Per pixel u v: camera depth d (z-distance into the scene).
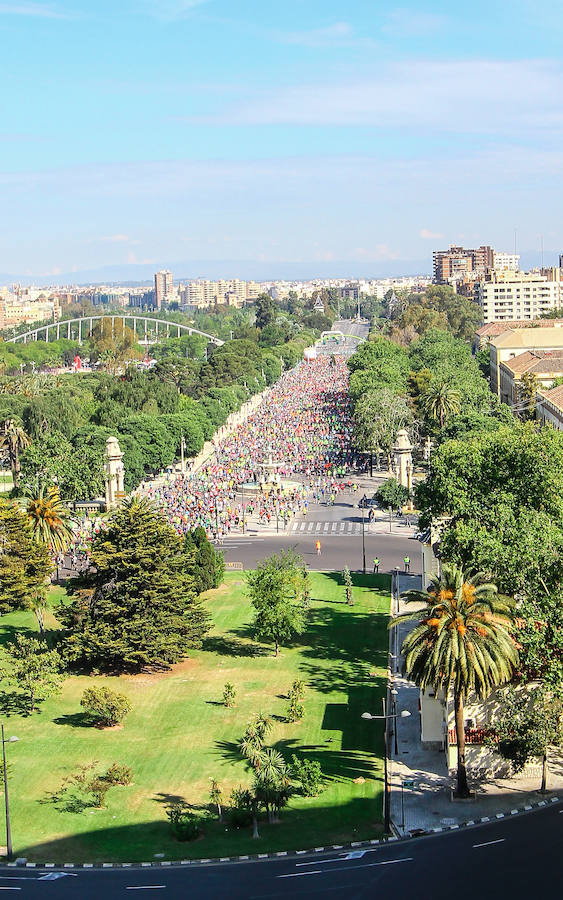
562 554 112.94
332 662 145.75
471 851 89.62
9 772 114.25
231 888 85.00
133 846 96.06
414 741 118.88
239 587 184.75
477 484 139.12
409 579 185.12
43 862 93.12
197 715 129.50
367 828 97.81
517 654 103.69
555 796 102.69
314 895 82.56
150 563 145.38
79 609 146.50
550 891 80.12
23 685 132.75
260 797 100.31
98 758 117.88
